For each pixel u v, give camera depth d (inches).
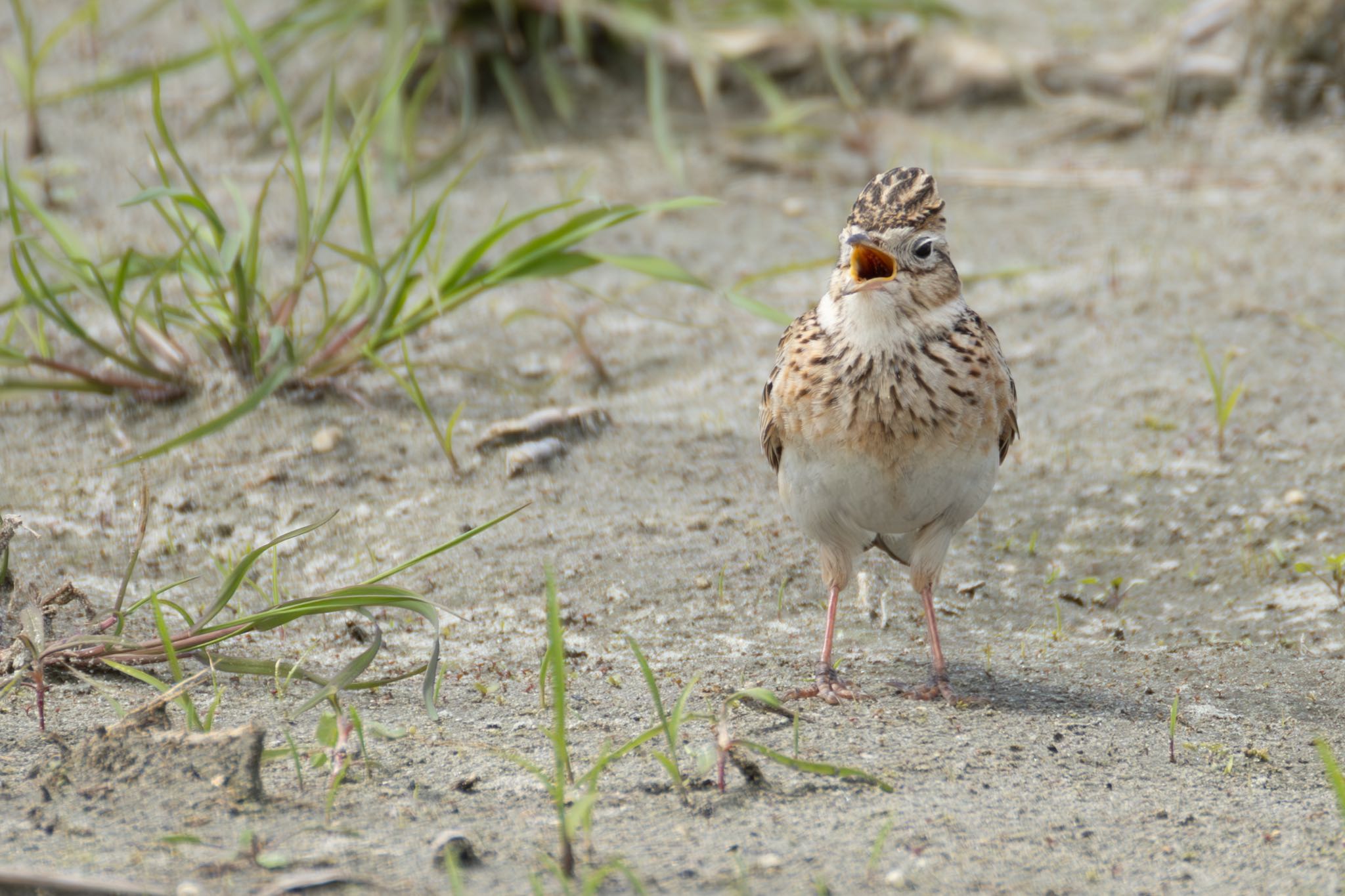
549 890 224.8
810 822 252.5
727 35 757.9
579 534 408.2
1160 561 406.6
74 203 605.6
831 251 605.9
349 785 263.6
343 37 701.3
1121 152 701.3
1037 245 605.0
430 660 311.9
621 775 272.2
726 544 406.6
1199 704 325.7
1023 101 744.3
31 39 659.4
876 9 719.1
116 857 230.2
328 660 339.6
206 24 672.4
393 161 627.8
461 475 435.5
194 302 458.3
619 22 711.1
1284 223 611.8
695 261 595.8
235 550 397.1
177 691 273.9
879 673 345.4
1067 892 230.5
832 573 338.3
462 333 525.3
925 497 321.4
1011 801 265.7
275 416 456.4
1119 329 525.0
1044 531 420.8
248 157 655.1
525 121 689.6
